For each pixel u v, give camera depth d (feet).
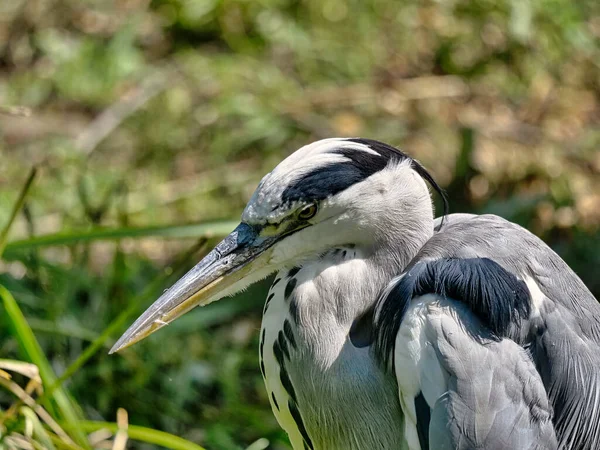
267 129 39.73
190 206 37.06
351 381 19.98
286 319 20.62
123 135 40.11
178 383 28.68
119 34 42.52
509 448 18.15
